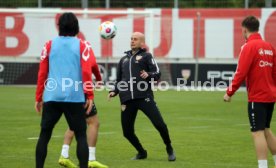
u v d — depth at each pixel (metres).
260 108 24.41
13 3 83.31
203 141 35.16
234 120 45.88
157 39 74.56
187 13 73.94
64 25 23.09
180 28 74.12
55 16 74.62
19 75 74.94
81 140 22.95
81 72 22.89
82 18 74.50
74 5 81.38
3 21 74.44
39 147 23.02
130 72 28.89
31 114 48.44
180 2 82.00
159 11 74.62
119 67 29.36
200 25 73.75
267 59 24.48
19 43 74.62
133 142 29.25
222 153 31.09
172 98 62.94
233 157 29.92
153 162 28.56
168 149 28.98
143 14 73.06
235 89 24.38
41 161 23.00
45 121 23.09
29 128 40.22
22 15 74.50
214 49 73.38
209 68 73.44
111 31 32.06
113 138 36.25
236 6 80.38
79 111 22.91
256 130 24.50
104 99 61.50
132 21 74.25
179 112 50.91
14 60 74.75
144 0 81.81
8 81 75.06
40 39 74.62
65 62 22.78
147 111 28.69
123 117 29.00
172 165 27.75
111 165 27.72
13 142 34.19
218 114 49.78
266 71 24.41
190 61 73.94
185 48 74.00
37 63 74.75
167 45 74.44
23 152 30.88
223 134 38.12
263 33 72.50
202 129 40.53
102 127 41.38
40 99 23.12
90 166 26.77
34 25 74.62
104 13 71.31
